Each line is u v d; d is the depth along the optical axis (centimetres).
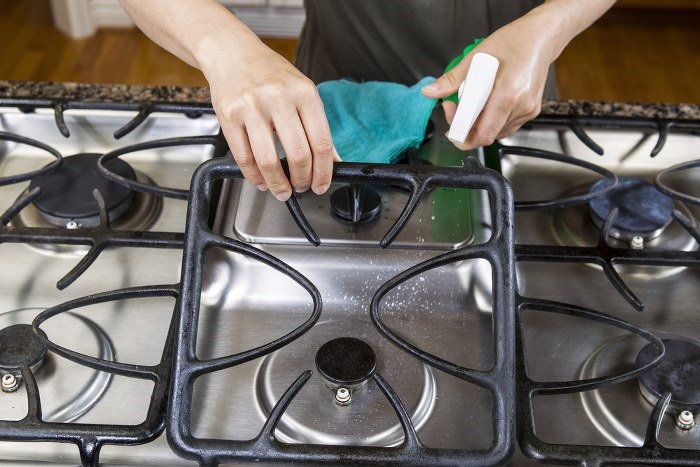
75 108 83
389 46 106
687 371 61
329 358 59
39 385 60
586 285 71
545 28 70
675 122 83
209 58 61
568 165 84
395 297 67
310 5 111
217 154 76
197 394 60
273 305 67
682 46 263
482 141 67
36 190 72
